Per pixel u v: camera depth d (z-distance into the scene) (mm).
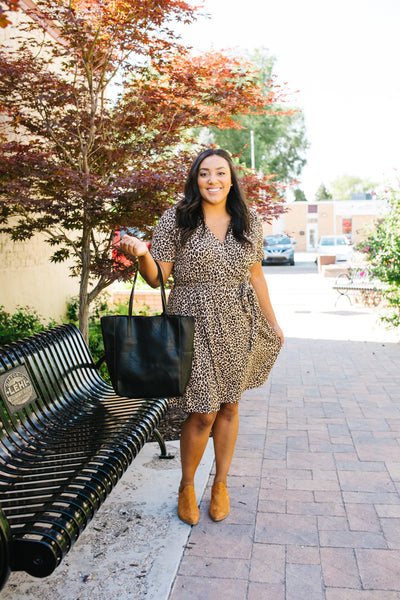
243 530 2865
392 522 2924
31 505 2135
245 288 2816
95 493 2252
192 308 2738
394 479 3445
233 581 2443
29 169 4098
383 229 8430
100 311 8602
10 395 2752
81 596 2348
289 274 21344
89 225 4586
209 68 4805
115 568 2535
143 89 4727
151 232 4789
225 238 2777
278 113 5379
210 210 2799
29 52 4711
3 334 5293
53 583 2439
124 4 4121
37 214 6465
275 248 26875
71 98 4656
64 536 1957
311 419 4637
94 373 3814
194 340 2725
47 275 7461
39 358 3156
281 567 2539
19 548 1879
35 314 6664
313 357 7129
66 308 8125
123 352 2510
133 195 4266
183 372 2539
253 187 5012
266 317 3164
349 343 7965
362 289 11008
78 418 3168
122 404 3443
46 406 3074
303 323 9859
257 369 3141
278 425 4496
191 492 2977
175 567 2531
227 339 2771
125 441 2791
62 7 4359
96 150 4832
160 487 3342
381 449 3938
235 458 3820
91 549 2691
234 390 2855
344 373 6234
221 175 2715
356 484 3387
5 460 2523
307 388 5637
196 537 2805
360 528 2869
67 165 4762
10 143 4137
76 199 4266
